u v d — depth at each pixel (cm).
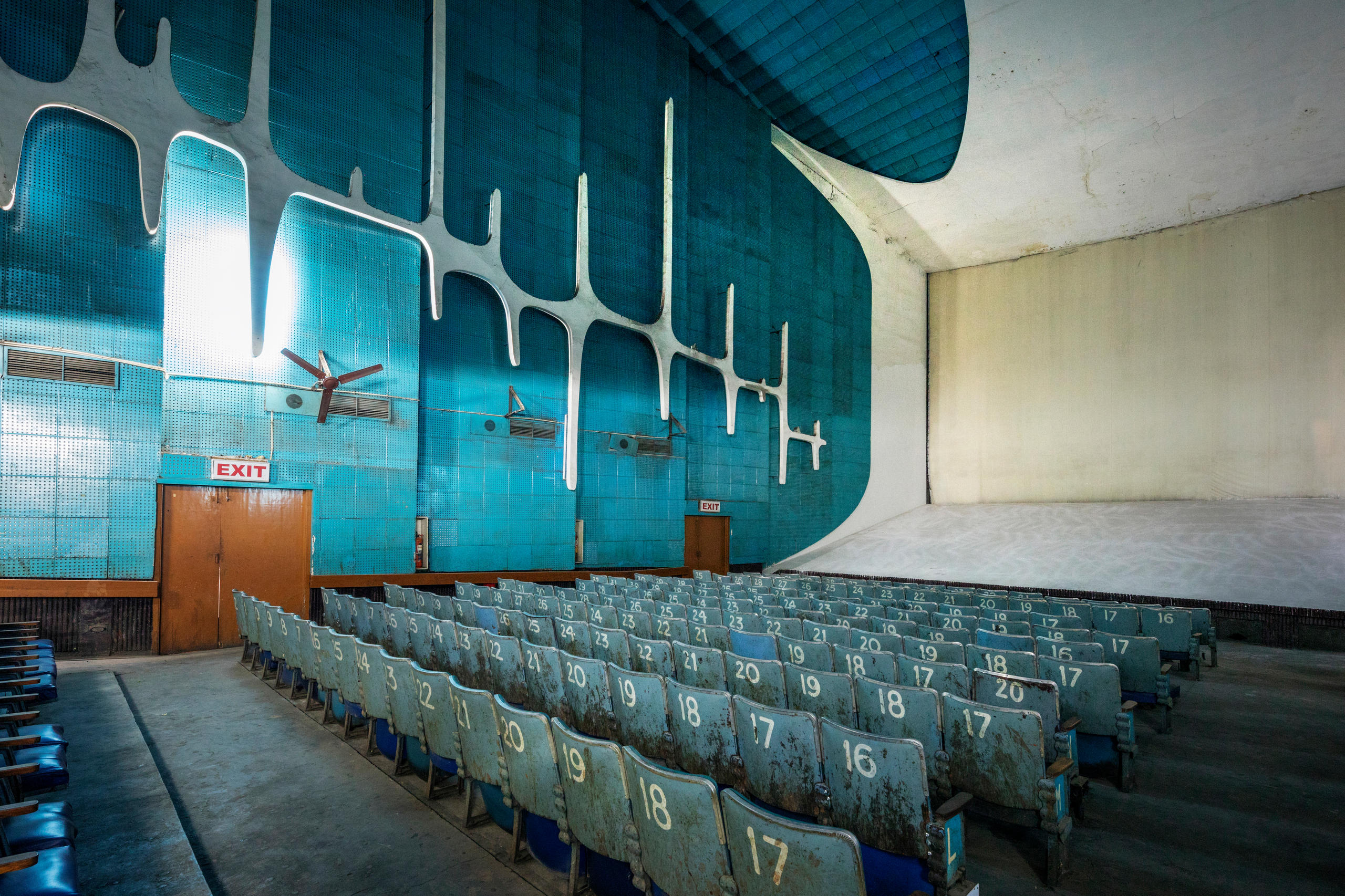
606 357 1349
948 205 1872
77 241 779
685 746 334
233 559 871
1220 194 1631
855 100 1616
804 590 1016
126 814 347
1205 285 1725
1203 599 1125
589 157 1340
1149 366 1795
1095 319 1891
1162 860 332
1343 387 1534
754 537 1656
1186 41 1260
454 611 688
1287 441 1594
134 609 801
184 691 614
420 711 371
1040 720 296
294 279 928
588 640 530
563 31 1286
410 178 1045
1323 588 1090
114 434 796
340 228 970
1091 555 1438
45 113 762
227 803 375
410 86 1051
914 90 1542
